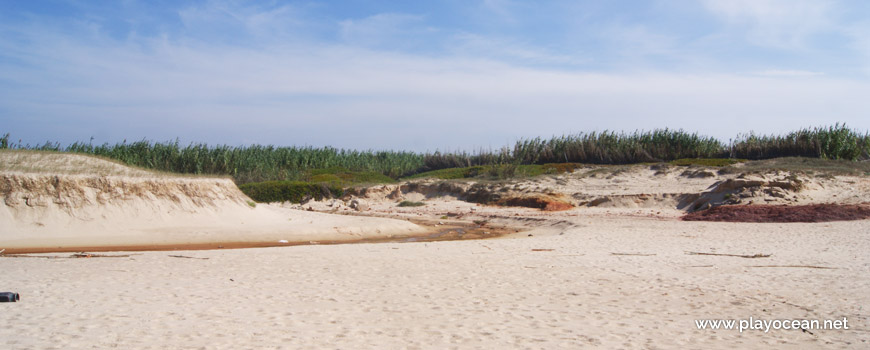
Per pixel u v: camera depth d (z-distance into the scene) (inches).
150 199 824.3
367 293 354.0
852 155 1476.4
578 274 427.8
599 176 1478.8
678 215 1061.8
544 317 293.7
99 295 335.0
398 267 463.8
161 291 351.6
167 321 277.4
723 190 1146.7
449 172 1856.5
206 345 238.4
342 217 1020.5
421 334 259.9
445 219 1177.4
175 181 868.6
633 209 1179.9
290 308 310.8
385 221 952.9
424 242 741.3
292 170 1914.4
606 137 1883.6
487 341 248.7
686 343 246.5
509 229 968.9
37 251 610.9
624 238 699.4
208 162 1721.2
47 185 757.9
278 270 443.8
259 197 1525.6
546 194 1320.1
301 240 766.5
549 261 500.1
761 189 1095.0
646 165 1505.9
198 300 327.6
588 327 273.1
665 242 649.6
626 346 241.6
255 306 314.5
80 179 783.1
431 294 351.9
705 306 318.3
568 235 749.9
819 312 300.4
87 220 752.3
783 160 1411.2
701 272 431.8
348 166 2133.4
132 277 402.0
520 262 494.6
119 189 805.2
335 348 237.3
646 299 337.7
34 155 839.1
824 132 1557.6
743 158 1631.4
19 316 279.9
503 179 1571.1
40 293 337.1
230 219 871.7
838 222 824.9
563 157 1862.7
